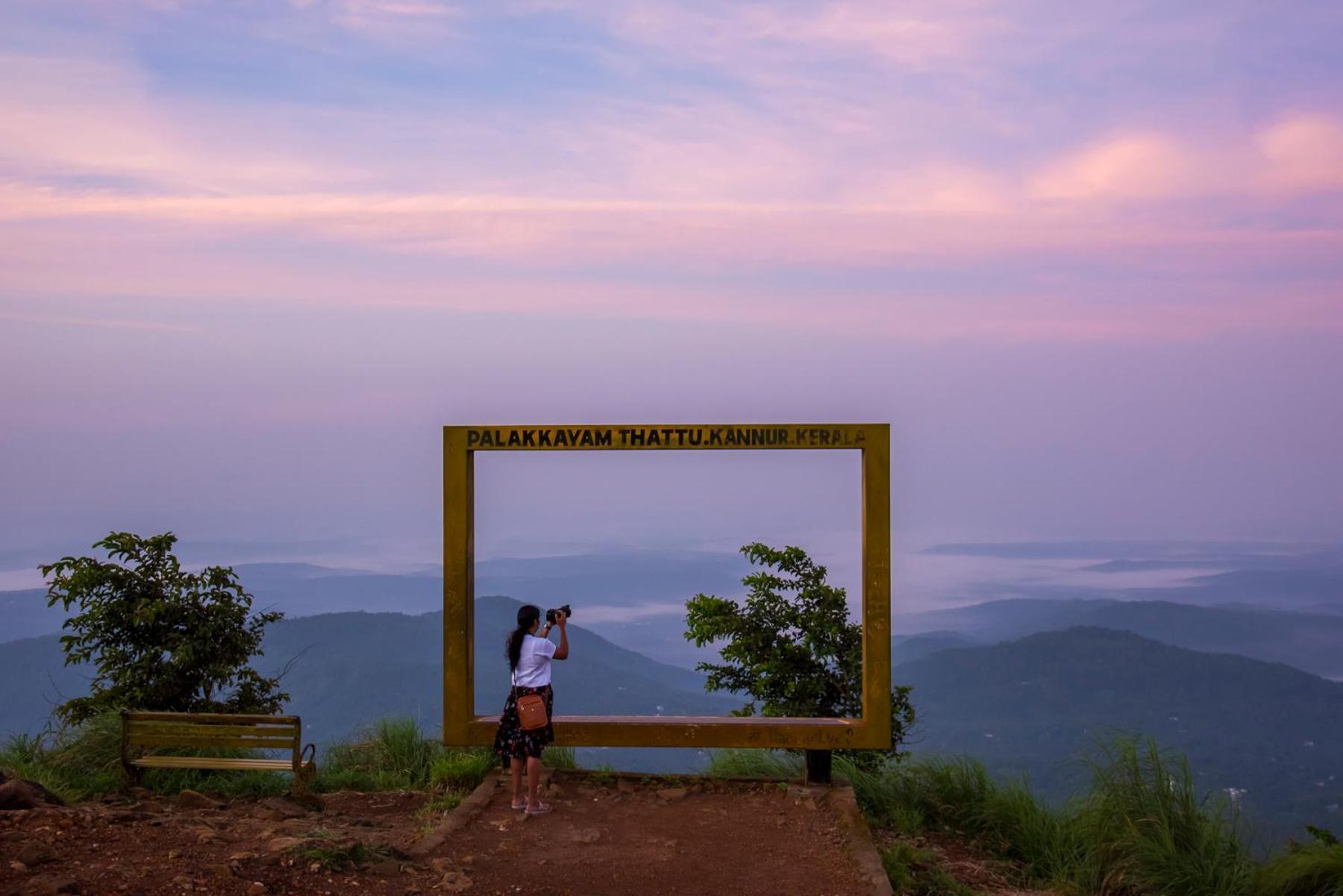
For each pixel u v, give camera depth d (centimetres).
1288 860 765
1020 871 822
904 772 973
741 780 902
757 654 1048
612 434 882
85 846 595
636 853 719
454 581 889
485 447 886
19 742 940
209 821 707
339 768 1005
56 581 963
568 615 838
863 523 881
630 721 884
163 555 1012
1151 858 783
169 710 961
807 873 693
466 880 624
